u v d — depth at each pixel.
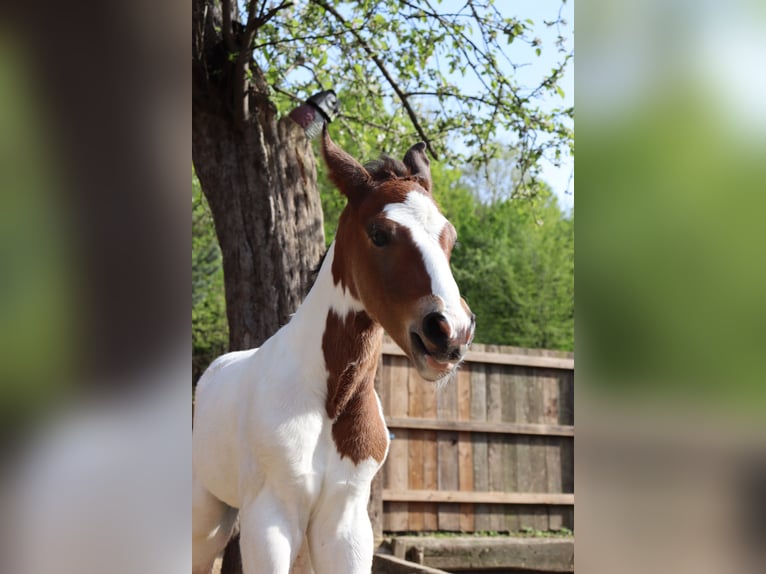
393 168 2.50
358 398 2.54
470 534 6.39
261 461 2.47
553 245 20.66
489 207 21.84
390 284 2.21
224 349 13.18
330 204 8.96
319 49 5.42
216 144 4.59
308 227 4.59
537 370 6.83
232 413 2.75
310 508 2.50
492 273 20.03
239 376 2.85
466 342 2.07
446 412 6.40
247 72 4.46
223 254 4.60
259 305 4.43
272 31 5.12
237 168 4.56
